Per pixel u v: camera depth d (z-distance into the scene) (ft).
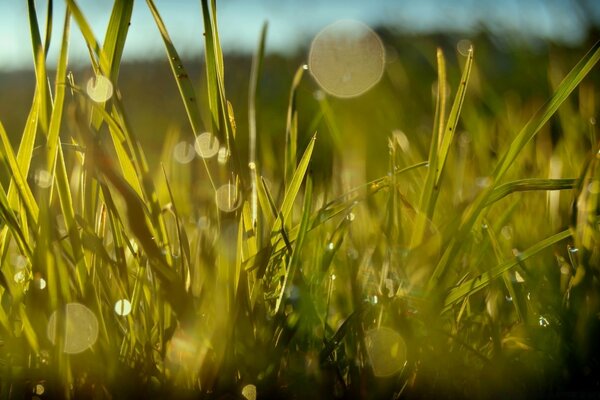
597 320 1.33
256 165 1.38
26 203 1.30
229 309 1.25
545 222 1.65
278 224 1.34
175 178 1.98
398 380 1.27
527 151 2.01
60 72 1.26
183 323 1.25
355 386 1.27
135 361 1.26
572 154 1.96
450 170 1.98
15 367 1.25
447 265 1.32
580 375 1.31
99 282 1.33
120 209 1.55
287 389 1.28
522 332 1.35
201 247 1.30
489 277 1.31
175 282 1.25
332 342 1.28
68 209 1.27
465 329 1.35
